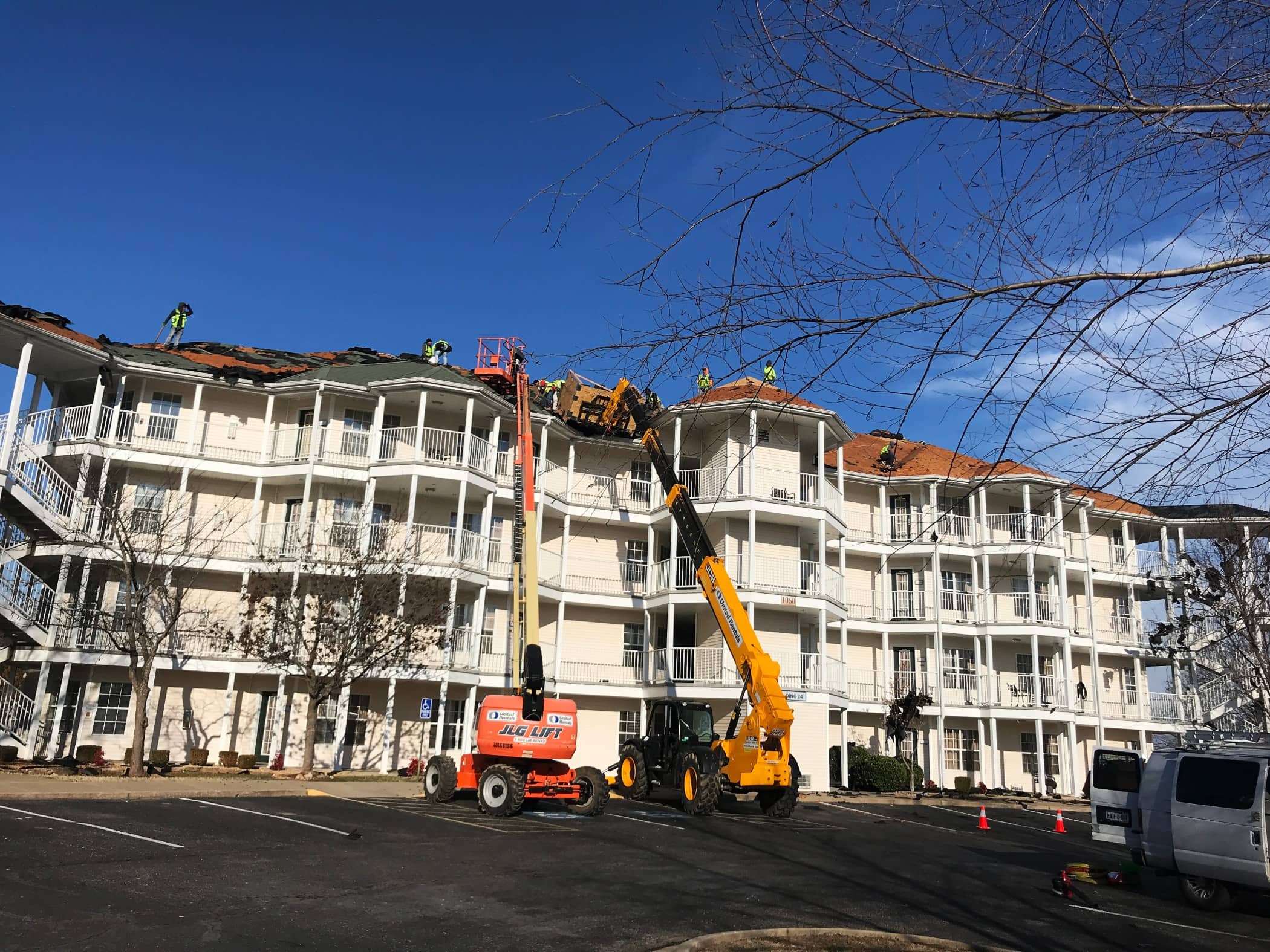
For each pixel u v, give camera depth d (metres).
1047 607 35.47
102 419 27.81
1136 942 9.92
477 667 27.81
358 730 28.11
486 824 16.31
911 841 18.20
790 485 31.17
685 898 10.71
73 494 26.19
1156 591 38.78
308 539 27.11
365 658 24.48
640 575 33.00
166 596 24.75
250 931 8.16
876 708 34.03
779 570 30.75
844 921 9.93
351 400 29.98
